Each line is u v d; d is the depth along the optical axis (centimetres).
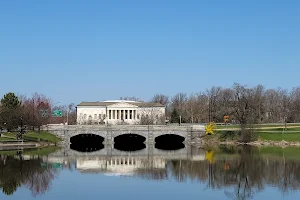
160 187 7869
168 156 13775
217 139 18762
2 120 16900
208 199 6862
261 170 10025
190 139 19362
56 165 10912
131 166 11019
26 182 8256
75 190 7494
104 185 8019
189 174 9506
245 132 17975
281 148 15762
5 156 12619
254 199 6875
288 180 8638
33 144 16512
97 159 12775
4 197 6875
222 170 10100
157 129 19150
